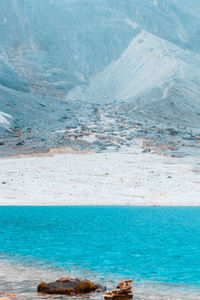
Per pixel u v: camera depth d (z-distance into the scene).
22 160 97.25
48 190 68.81
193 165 96.25
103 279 15.81
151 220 37.25
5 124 148.25
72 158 100.62
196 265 17.84
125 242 23.91
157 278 15.92
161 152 111.88
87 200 62.22
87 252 20.80
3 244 23.28
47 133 139.00
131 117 176.38
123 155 106.50
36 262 18.61
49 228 30.88
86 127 146.00
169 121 178.88
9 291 14.13
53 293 13.91
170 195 67.62
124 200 62.72
